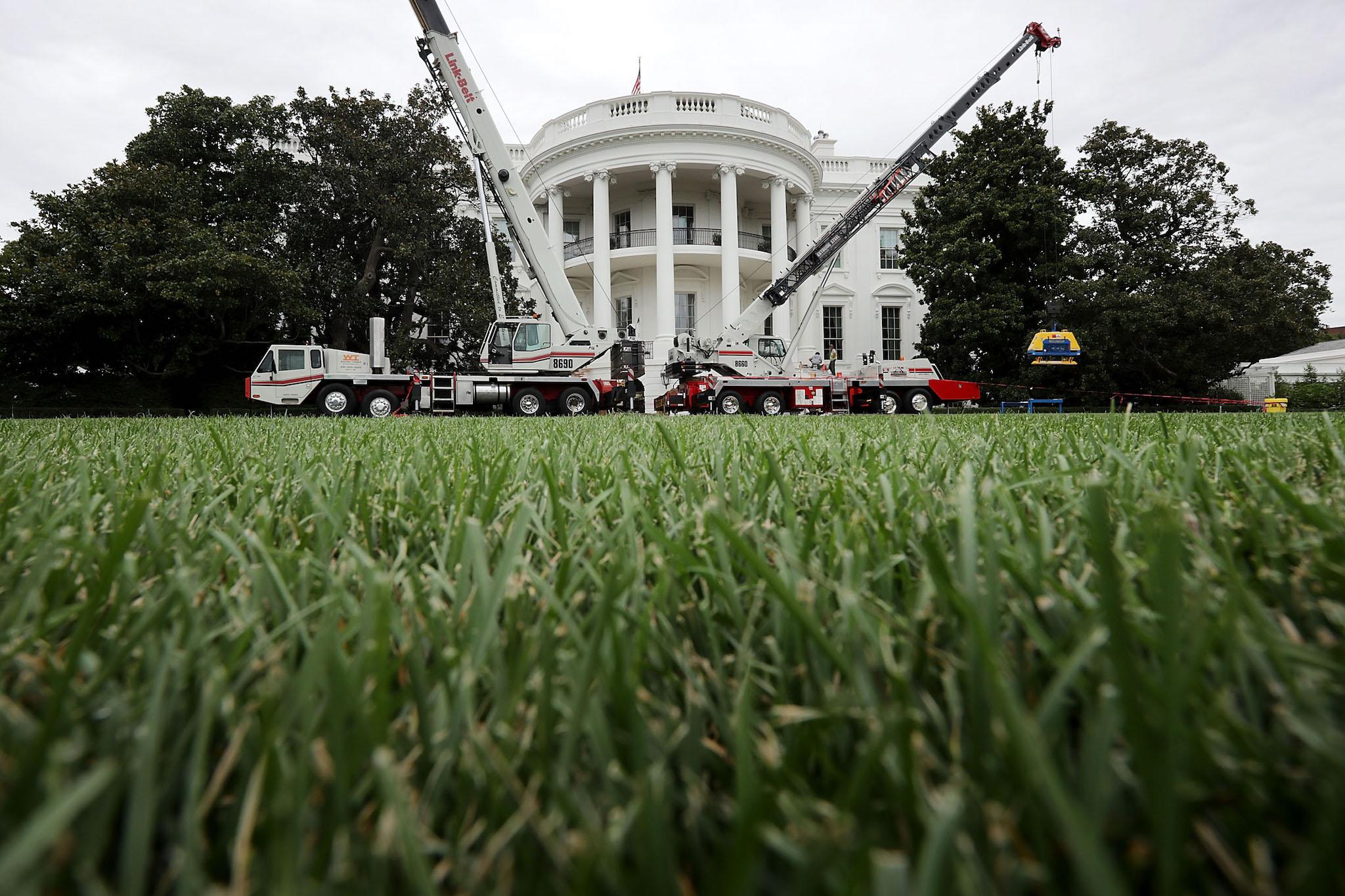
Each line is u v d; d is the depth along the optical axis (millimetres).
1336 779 260
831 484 1033
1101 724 315
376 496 1117
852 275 31594
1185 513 749
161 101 20625
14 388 19469
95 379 20312
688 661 480
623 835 286
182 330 19500
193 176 20266
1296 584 562
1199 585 532
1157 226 20938
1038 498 978
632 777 356
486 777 339
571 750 345
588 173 26656
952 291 21500
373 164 21719
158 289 17344
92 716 385
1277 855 299
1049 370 20656
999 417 4812
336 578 598
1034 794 281
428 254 22344
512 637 489
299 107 21625
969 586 476
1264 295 19875
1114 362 20969
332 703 333
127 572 607
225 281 17969
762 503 960
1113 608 327
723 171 26219
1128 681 312
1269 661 401
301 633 479
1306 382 25828
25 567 693
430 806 343
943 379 22188
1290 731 364
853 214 19531
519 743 378
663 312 25828
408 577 624
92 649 517
